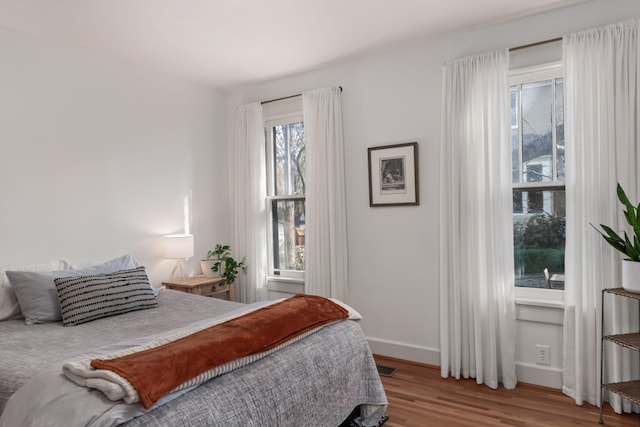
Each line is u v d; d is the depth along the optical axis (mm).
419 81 3309
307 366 1931
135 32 2951
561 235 2879
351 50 3395
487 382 2928
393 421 2455
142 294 2777
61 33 2941
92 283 2611
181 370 1470
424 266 3324
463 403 2674
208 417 1449
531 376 2902
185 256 3656
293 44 3230
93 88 3295
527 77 2951
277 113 4121
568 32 2746
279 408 1720
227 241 4426
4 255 2766
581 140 2625
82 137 3215
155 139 3756
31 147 2918
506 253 2902
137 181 3598
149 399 1320
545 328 2854
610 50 2527
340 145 3641
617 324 2506
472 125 3002
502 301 2893
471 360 3043
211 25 2863
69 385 1424
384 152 3467
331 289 3648
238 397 1583
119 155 3465
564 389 2746
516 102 3014
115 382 1336
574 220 2654
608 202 2547
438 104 3236
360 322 3635
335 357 2115
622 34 2506
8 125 2809
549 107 2902
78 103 3197
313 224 3754
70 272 2781
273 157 4219
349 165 3668
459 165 3062
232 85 4246
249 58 3506
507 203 2912
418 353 3357
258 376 1710
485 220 2939
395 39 3205
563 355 2756
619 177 2504
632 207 2260
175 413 1384
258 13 2703
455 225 3055
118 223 3445
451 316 3100
